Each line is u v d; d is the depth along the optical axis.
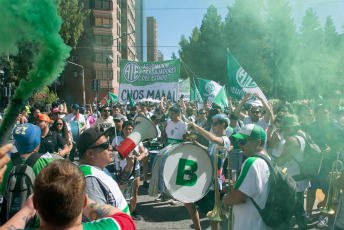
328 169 4.29
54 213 1.00
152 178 3.28
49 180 1.03
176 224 4.39
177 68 8.98
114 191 1.75
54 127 5.53
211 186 3.30
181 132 5.44
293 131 3.48
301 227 3.62
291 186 2.24
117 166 3.95
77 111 7.81
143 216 4.75
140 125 2.46
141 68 9.38
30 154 2.35
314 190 4.40
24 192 2.02
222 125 3.67
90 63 21.09
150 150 6.32
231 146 4.88
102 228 1.18
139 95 9.35
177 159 3.10
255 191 2.20
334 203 3.95
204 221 4.50
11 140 2.81
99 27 20.59
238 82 6.25
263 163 2.25
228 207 2.99
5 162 1.00
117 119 5.38
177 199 3.07
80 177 1.09
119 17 30.80
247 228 2.24
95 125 7.04
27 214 1.29
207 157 3.24
